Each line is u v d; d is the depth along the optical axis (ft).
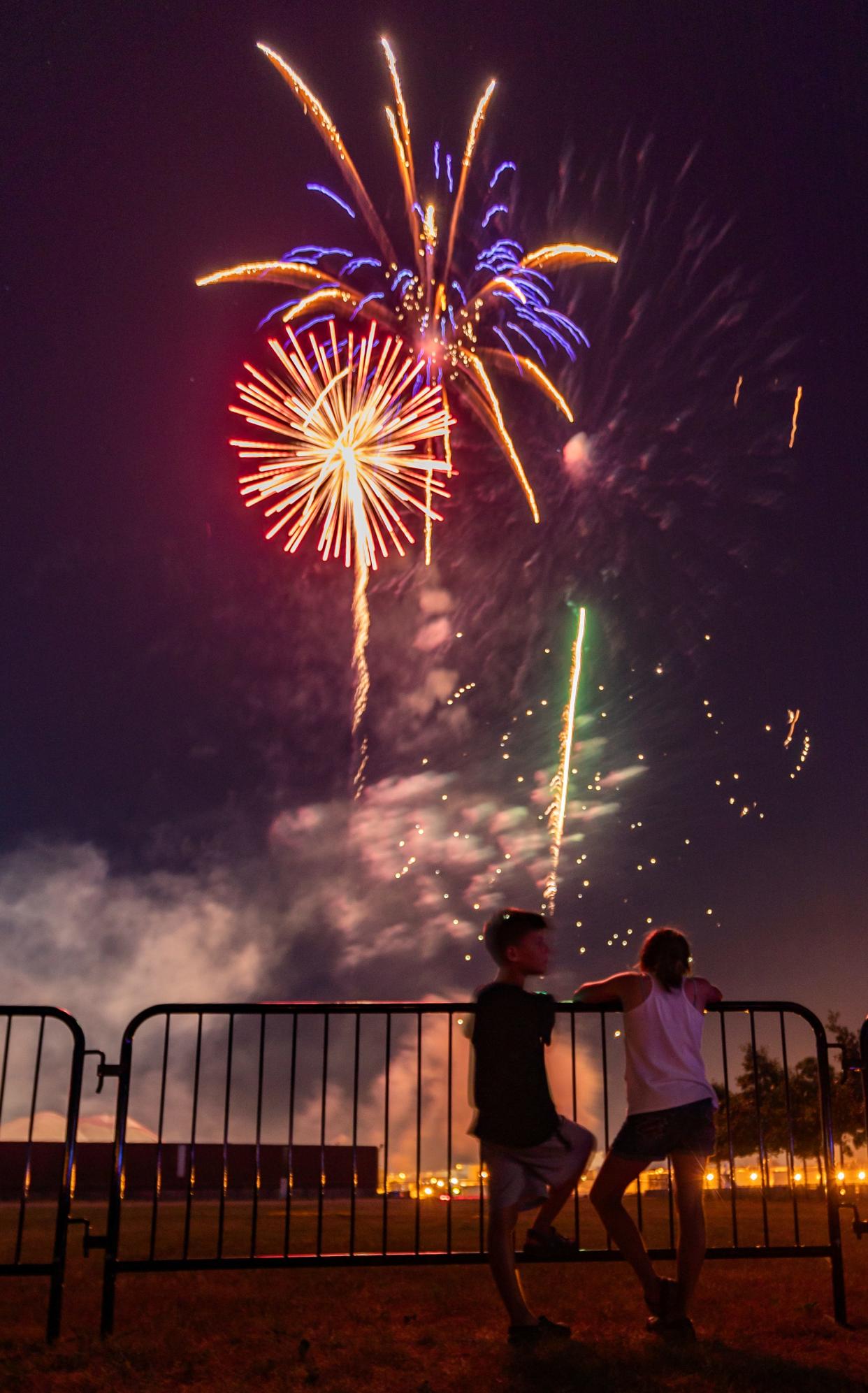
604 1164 15.19
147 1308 17.81
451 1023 16.72
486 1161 14.82
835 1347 14.17
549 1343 13.73
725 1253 15.96
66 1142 16.16
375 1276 22.18
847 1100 70.13
